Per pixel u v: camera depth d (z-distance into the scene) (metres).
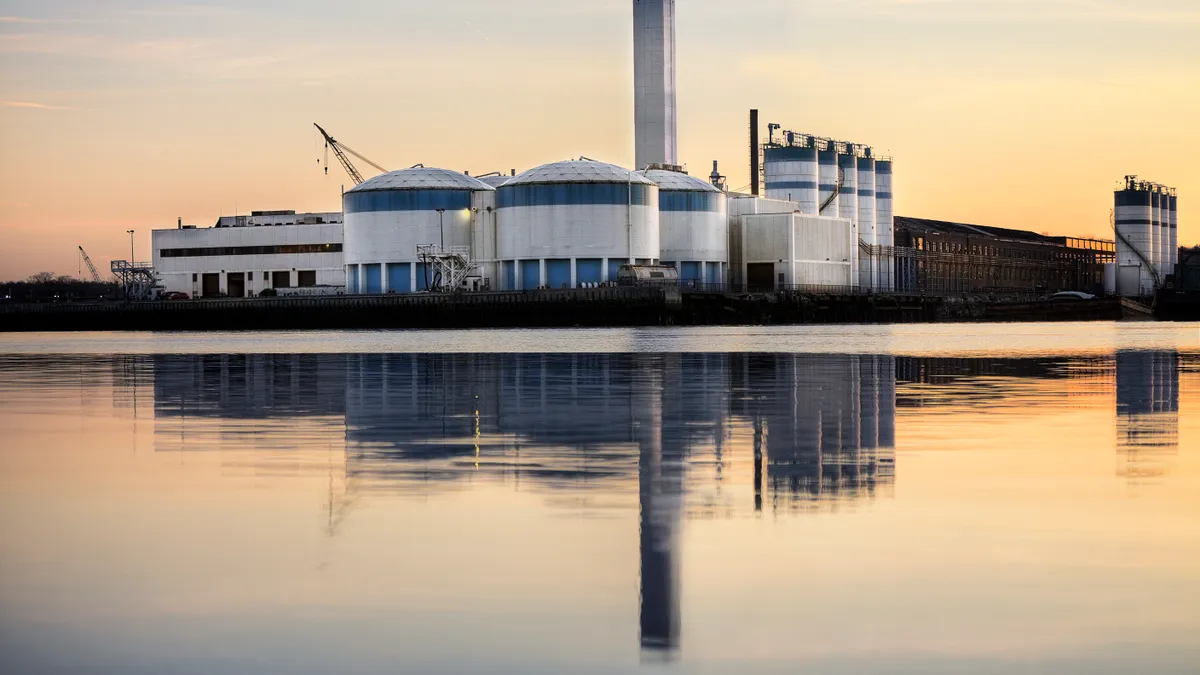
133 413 43.22
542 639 15.07
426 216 197.12
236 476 26.94
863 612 15.87
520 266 193.50
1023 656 14.24
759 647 14.70
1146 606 15.91
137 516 22.23
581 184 190.12
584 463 28.48
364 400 47.44
